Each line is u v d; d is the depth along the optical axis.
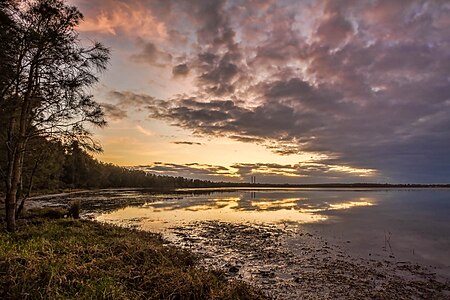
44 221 16.67
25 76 14.00
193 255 12.74
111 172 121.88
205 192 93.56
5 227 13.64
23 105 14.18
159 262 10.15
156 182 151.88
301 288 9.54
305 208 38.91
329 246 15.81
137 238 14.66
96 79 15.19
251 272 11.20
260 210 35.88
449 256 13.65
